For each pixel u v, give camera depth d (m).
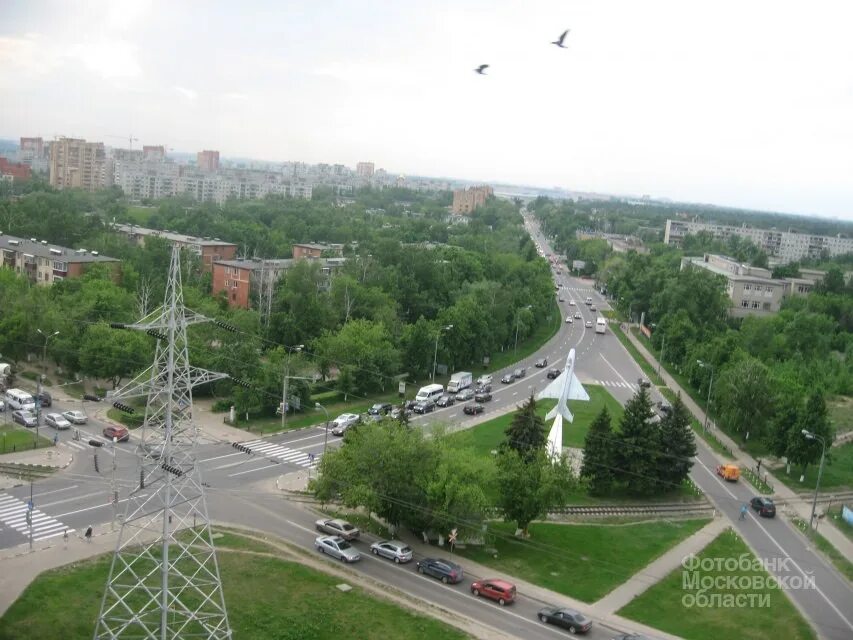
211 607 56.19
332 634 54.16
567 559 69.94
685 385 145.38
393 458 70.06
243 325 125.06
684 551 73.50
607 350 174.38
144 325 48.38
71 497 74.88
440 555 69.12
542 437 89.25
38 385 102.81
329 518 74.94
